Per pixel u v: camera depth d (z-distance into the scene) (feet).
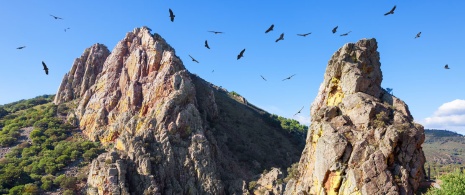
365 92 203.82
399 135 180.14
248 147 450.71
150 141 364.58
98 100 455.63
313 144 208.44
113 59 481.46
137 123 390.42
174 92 399.03
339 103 207.62
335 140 185.26
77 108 480.64
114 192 317.22
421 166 183.32
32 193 330.95
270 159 450.30
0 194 327.26
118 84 459.32
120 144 369.91
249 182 368.89
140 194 326.44
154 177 337.93
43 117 485.56
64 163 387.55
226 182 366.84
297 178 233.55
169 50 463.01
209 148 370.94
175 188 341.62
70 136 446.19
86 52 556.92
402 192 169.68
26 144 429.79
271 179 356.18
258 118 555.69
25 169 375.86
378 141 180.96
